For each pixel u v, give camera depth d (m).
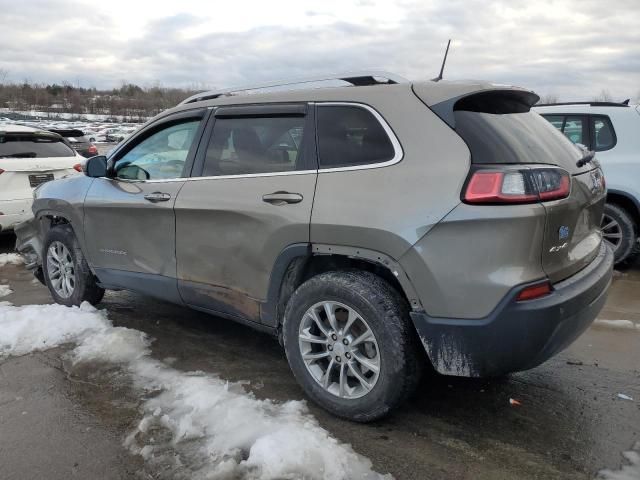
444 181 2.60
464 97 2.77
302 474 2.50
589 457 2.68
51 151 7.71
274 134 3.27
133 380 3.47
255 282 3.30
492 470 2.58
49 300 5.20
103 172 4.23
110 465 2.62
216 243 3.45
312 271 3.20
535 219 2.48
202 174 3.60
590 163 3.29
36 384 3.42
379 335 2.76
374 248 2.74
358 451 2.72
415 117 2.79
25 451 2.74
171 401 3.19
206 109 3.67
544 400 3.24
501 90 2.90
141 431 2.88
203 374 3.57
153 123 4.02
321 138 3.07
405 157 2.75
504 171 2.50
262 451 2.61
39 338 4.05
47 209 4.81
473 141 2.64
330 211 2.88
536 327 2.50
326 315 3.02
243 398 3.18
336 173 2.95
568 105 6.26
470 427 2.95
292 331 3.11
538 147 2.86
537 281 2.53
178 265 3.74
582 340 4.14
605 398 3.26
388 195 2.72
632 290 5.35
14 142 7.34
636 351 3.93
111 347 3.88
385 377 2.77
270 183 3.19
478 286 2.51
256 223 3.20
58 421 3.00
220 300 3.54
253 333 4.30
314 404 3.16
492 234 2.48
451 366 2.66
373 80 3.15
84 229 4.43
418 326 2.68
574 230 2.82
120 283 4.28
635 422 2.99
